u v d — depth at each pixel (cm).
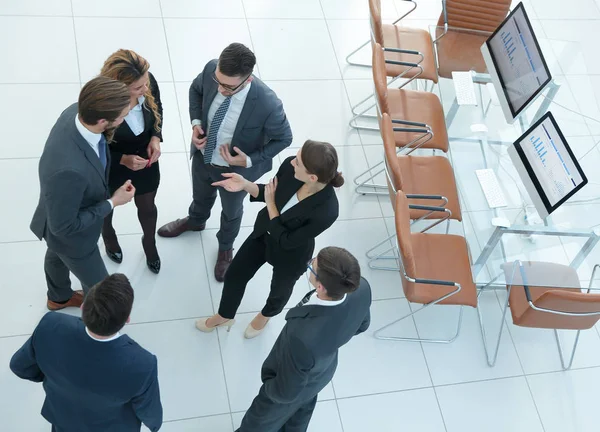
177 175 403
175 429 316
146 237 346
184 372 333
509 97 394
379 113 373
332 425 334
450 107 401
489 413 355
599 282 345
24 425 302
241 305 362
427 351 371
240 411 327
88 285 297
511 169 376
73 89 421
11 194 372
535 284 336
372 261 400
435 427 345
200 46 463
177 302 356
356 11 520
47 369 208
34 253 356
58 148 237
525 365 376
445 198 359
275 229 276
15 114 401
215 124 296
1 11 443
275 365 249
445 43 437
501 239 350
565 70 443
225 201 330
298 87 466
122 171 305
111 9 465
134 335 339
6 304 336
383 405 346
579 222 360
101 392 208
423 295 337
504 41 404
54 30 444
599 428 362
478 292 391
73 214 246
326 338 231
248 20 489
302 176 254
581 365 381
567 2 593
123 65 253
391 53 438
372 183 434
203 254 378
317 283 226
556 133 348
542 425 357
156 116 294
